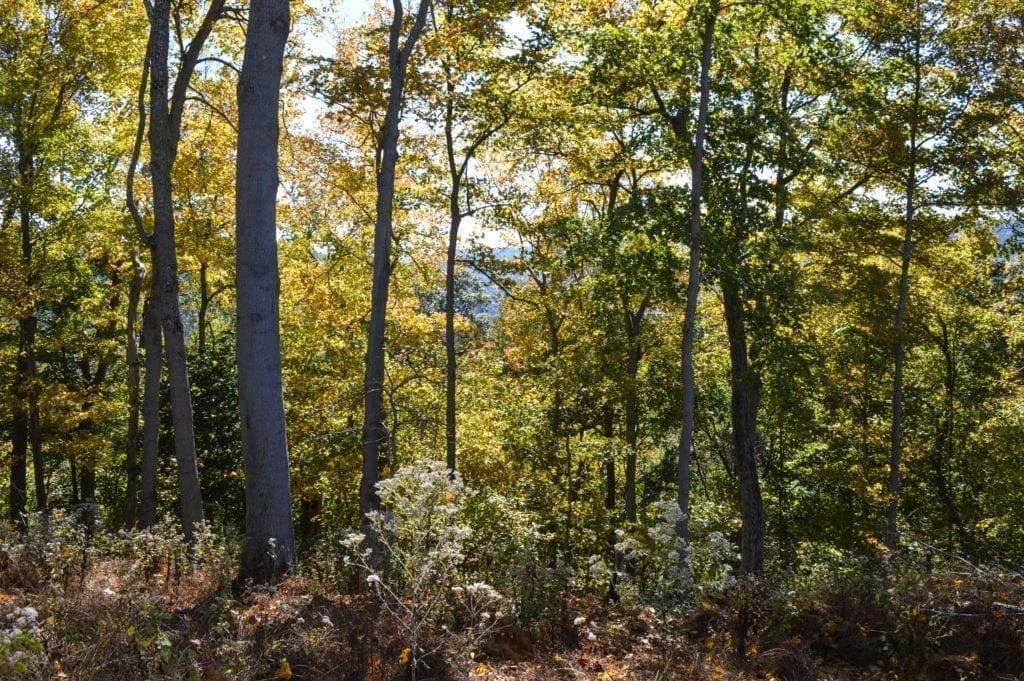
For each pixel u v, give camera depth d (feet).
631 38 46.37
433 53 46.26
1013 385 73.10
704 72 43.45
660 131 52.85
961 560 23.59
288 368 66.80
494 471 62.39
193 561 27.20
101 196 59.82
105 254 71.41
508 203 53.98
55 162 55.16
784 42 52.49
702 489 104.68
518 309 75.41
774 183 53.01
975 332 79.66
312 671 15.43
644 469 103.40
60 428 61.21
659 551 22.63
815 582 23.29
